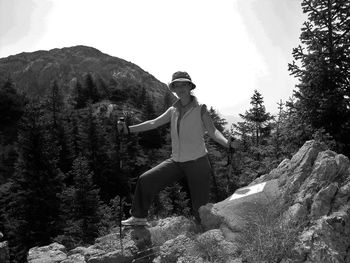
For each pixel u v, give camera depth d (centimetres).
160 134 6375
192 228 419
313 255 288
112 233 488
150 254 385
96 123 4478
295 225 323
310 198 344
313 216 327
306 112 913
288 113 991
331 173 359
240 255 318
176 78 430
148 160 4875
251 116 2628
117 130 479
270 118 2609
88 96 8688
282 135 1012
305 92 951
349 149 874
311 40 955
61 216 2277
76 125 5550
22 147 2595
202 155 436
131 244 411
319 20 961
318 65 905
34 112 2709
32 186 2473
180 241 373
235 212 378
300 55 959
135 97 9031
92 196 2364
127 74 17638
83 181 2389
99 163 4225
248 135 2642
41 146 2605
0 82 8669
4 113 7006
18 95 7606
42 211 2361
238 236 346
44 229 2278
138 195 445
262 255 300
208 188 440
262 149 1388
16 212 2472
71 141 5012
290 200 360
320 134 763
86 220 2212
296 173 383
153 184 438
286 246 300
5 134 6712
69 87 16125
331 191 339
